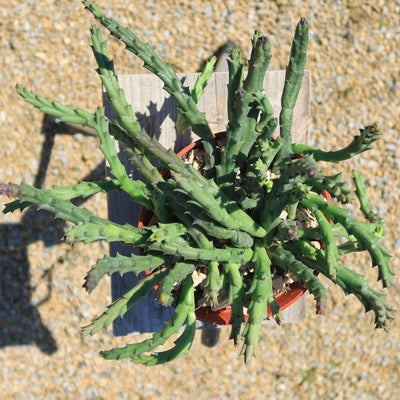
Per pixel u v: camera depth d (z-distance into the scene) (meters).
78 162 1.79
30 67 1.78
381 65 1.84
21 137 1.79
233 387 1.86
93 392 1.84
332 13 1.82
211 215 0.81
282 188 0.80
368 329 1.87
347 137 1.83
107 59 0.84
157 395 1.85
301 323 1.84
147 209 0.99
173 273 0.84
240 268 0.99
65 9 1.78
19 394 1.84
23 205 0.85
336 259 0.80
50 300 1.82
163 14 1.79
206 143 0.94
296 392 1.88
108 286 1.82
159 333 0.84
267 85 1.18
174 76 0.90
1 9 1.77
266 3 1.81
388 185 1.85
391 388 1.91
